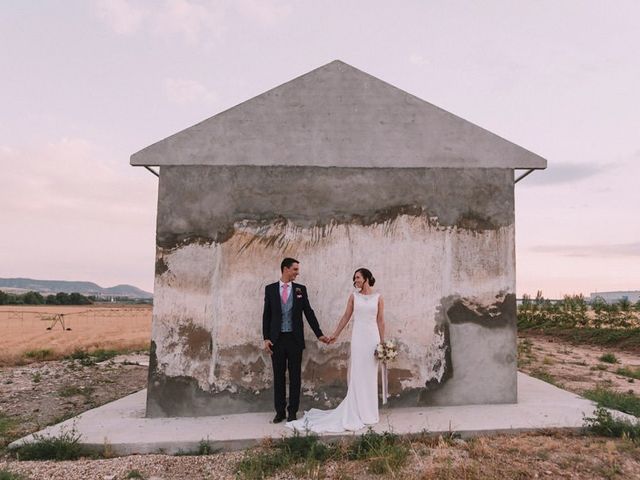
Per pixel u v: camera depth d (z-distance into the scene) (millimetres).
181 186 7145
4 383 11148
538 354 16984
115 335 31438
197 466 5250
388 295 7152
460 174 7332
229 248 7109
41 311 81938
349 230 7199
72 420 6785
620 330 21625
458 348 7160
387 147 7305
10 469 5141
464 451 5402
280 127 7277
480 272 7254
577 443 5625
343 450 5465
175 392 6930
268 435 5887
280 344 6492
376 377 6344
